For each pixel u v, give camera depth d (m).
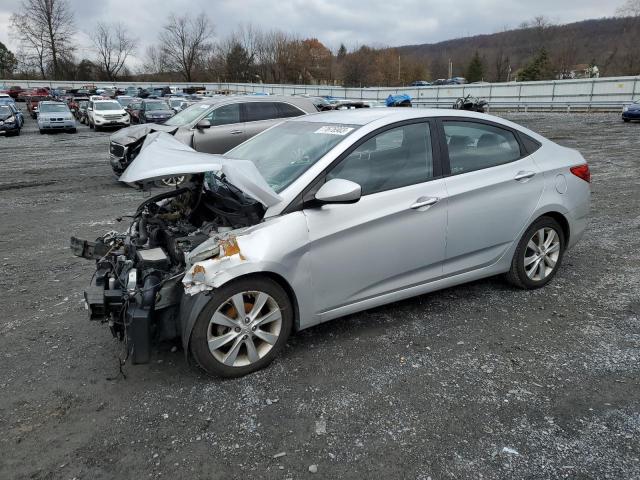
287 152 3.88
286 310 3.36
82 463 2.58
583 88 34.81
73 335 3.94
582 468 2.49
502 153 4.26
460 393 3.10
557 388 3.14
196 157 3.46
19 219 7.90
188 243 3.36
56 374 3.39
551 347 3.62
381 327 3.94
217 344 3.17
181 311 3.17
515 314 4.14
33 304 4.55
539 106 36.25
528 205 4.28
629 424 2.80
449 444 2.68
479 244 4.11
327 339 3.77
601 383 3.18
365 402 3.03
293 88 62.59
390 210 3.60
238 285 3.14
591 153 14.05
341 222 3.43
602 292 4.56
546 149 4.54
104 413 2.97
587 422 2.82
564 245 4.68
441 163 3.91
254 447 2.68
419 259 3.82
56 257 5.94
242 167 3.23
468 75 87.25
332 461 2.57
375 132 3.69
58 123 25.08
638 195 8.59
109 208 8.66
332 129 3.90
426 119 3.95
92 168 13.59
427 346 3.66
